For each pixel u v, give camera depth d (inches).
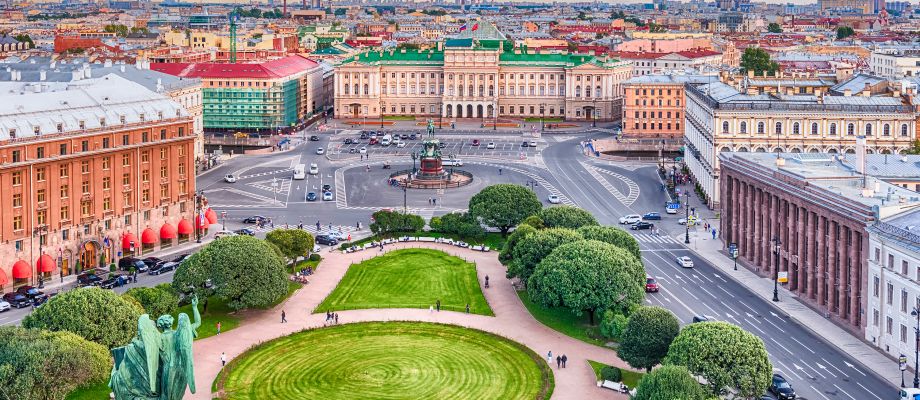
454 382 7677.2
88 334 7416.3
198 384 7529.5
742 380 6732.3
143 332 4672.7
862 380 7642.7
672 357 6978.4
